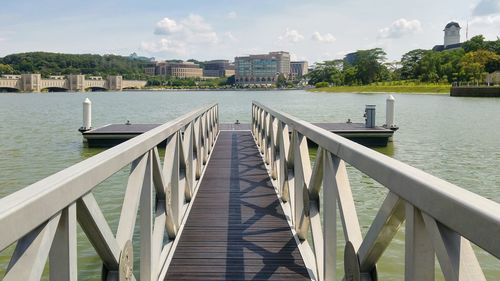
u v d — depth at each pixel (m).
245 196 5.12
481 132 16.14
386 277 4.07
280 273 3.00
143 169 2.32
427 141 13.74
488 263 4.35
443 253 1.10
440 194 1.09
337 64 116.00
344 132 12.40
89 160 1.68
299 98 60.47
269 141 6.55
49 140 14.30
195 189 5.38
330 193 2.31
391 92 76.06
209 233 3.81
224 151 9.10
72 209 1.42
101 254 1.80
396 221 1.51
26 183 8.32
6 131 17.23
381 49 92.75
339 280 3.99
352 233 1.96
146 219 2.48
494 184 8.06
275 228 3.93
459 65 68.19
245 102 48.62
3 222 1.00
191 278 2.92
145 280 2.50
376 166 1.54
